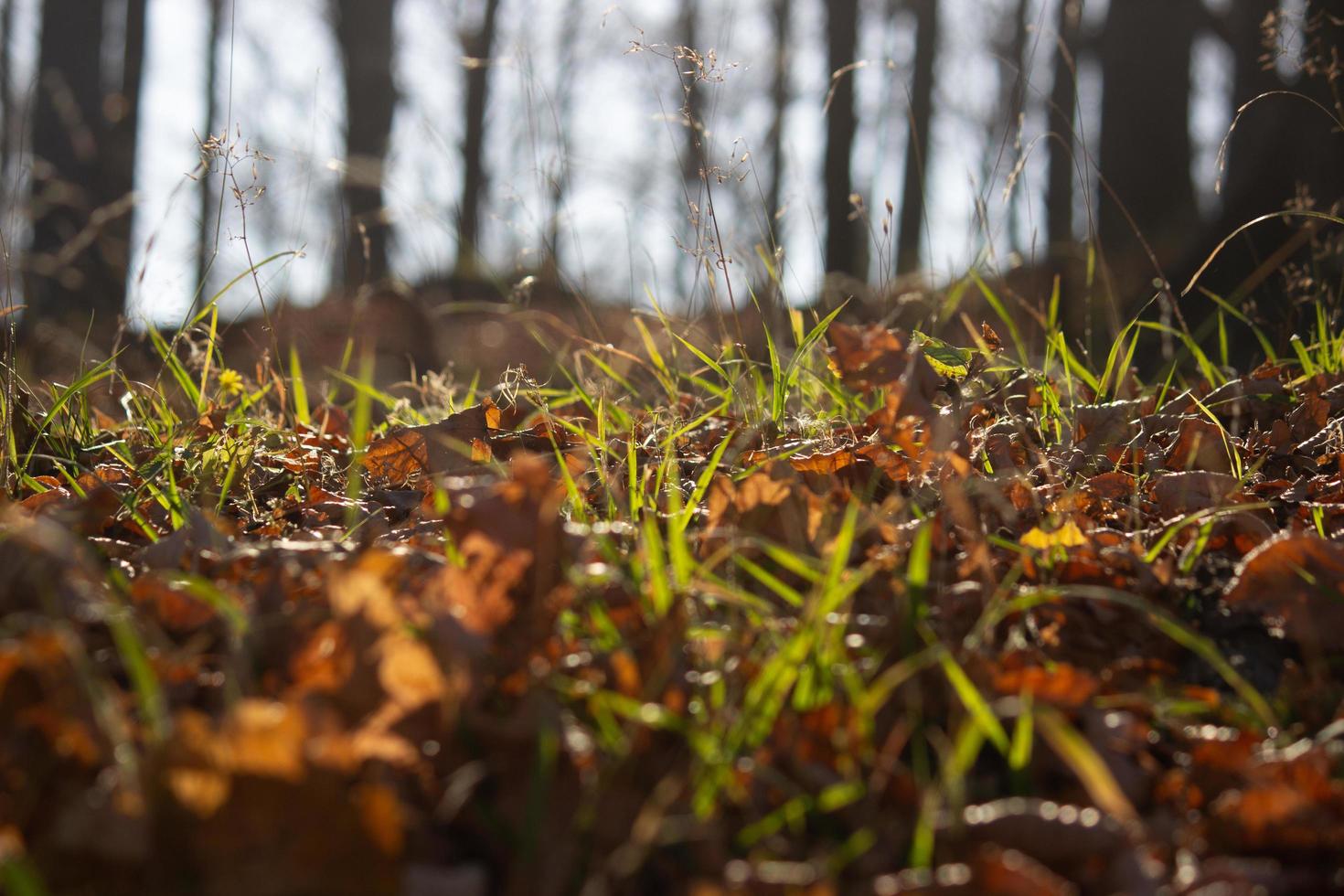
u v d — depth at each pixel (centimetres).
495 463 87
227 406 114
